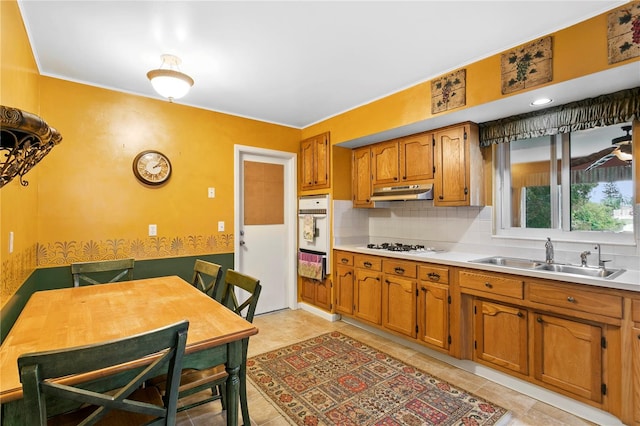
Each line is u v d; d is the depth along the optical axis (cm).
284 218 412
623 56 168
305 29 195
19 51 176
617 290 176
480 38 204
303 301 413
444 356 267
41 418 88
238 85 280
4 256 155
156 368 107
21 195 193
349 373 246
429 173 301
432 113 262
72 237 265
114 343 96
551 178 260
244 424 176
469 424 186
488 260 268
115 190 285
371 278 323
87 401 96
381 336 322
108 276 280
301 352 283
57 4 170
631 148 223
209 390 225
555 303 200
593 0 167
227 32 198
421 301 277
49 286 255
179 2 169
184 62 238
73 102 266
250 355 277
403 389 224
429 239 340
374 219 402
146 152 299
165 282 234
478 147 283
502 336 229
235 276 205
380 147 347
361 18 184
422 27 193
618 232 227
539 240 260
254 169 385
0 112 82
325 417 193
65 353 89
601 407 184
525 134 251
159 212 308
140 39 206
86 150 271
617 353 178
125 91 291
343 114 350
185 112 325
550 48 194
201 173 334
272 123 390
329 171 372
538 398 212
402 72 255
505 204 287
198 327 144
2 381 98
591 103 217
